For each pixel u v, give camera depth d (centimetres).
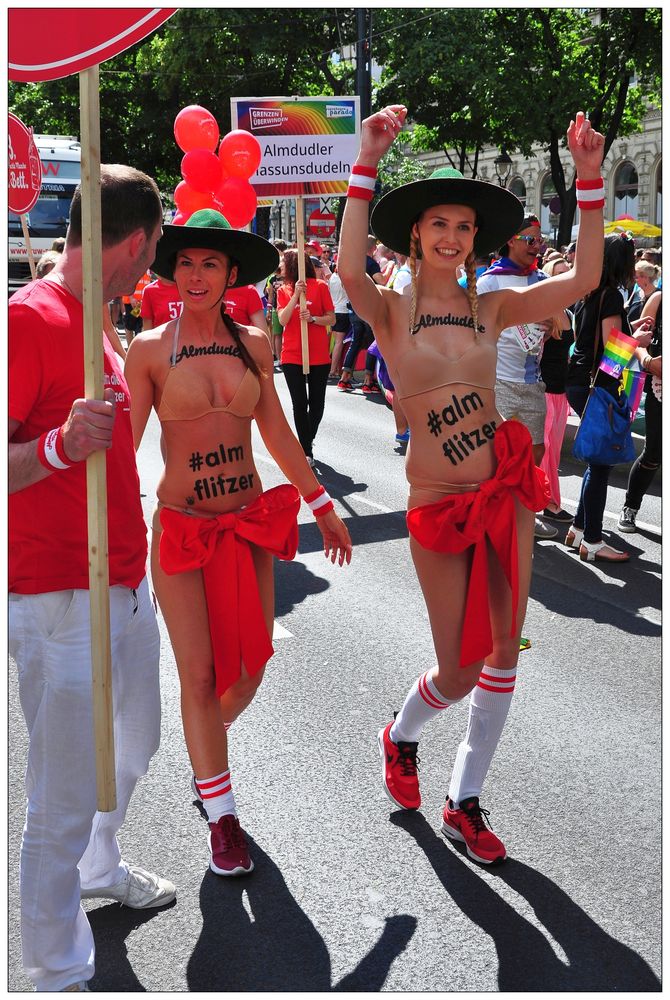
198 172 473
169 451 303
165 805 335
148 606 266
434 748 375
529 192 3378
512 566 290
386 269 1281
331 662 459
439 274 300
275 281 1705
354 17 2419
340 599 553
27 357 215
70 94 2891
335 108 944
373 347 1010
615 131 2178
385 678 439
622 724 393
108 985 246
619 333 578
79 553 228
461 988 244
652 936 265
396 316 302
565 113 2155
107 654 212
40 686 228
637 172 2889
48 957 228
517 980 246
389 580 587
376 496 793
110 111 2870
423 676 320
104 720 212
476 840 299
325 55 2627
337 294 1471
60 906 228
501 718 305
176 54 2598
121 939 265
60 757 226
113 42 201
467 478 296
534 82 2180
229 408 301
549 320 582
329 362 903
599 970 251
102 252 227
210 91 2744
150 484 823
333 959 256
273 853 305
